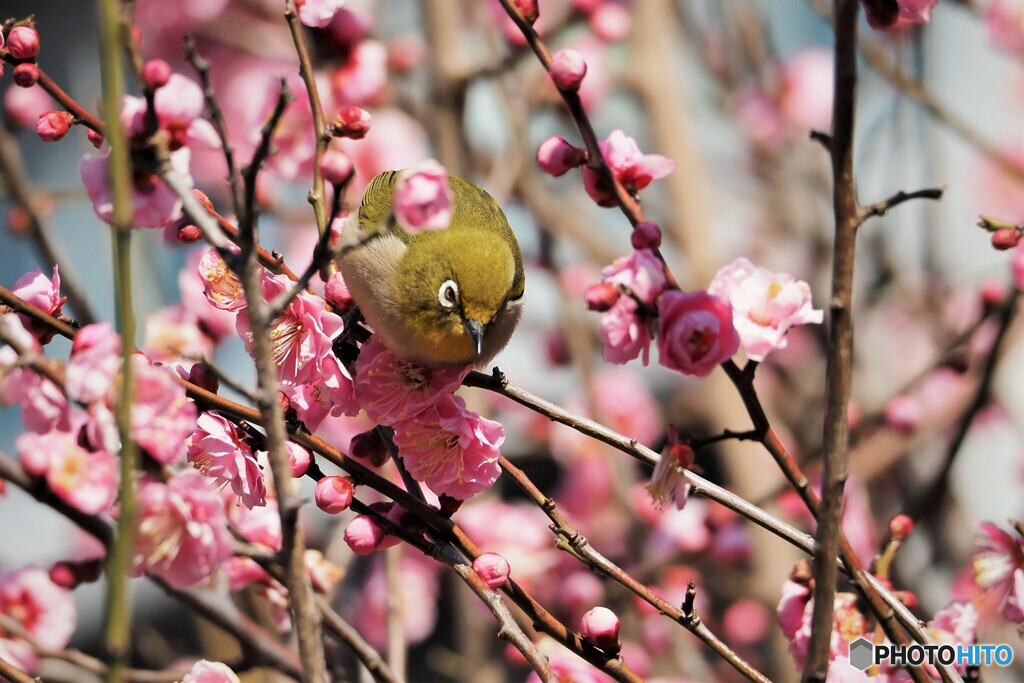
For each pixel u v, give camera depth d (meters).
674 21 10.54
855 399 9.81
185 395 4.19
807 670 3.77
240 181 3.49
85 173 3.87
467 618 8.15
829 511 3.71
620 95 10.92
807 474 8.88
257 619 6.81
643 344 4.06
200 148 3.85
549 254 9.81
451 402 4.44
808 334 10.66
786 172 10.77
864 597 4.19
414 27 9.91
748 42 10.98
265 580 5.69
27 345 3.86
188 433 3.79
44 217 7.65
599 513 9.96
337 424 9.12
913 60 9.19
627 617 8.98
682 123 10.14
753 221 11.06
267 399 3.41
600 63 10.43
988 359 6.98
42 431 4.00
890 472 9.70
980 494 9.42
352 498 4.40
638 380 10.91
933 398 9.65
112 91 3.18
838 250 3.67
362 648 4.79
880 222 9.99
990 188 10.25
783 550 9.12
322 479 4.46
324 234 3.53
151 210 3.85
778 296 4.20
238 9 9.89
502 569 4.27
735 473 9.58
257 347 3.43
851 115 3.62
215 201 9.76
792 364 10.57
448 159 8.64
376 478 4.40
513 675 8.88
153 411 3.64
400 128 8.83
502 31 9.96
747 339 4.12
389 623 6.26
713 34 11.07
